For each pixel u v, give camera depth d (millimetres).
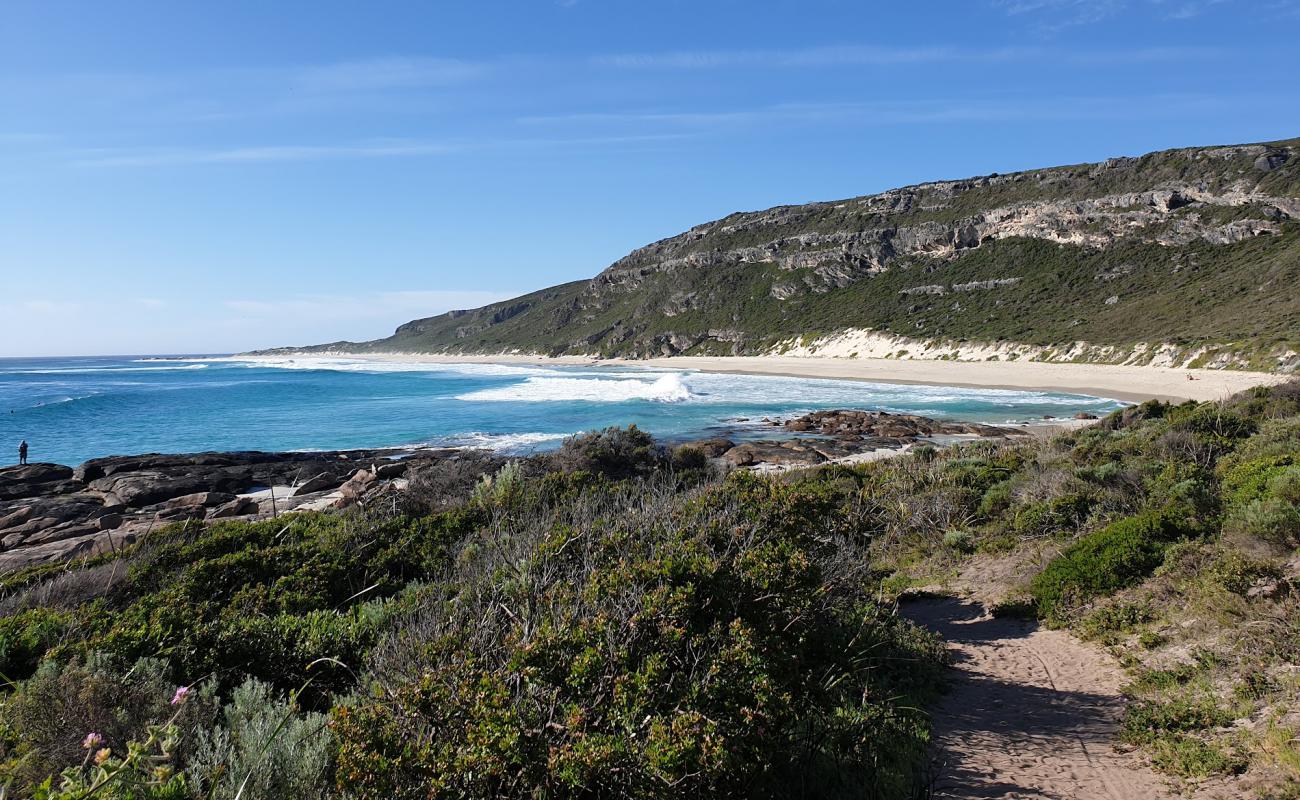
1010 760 4773
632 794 2930
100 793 2508
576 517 8391
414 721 3311
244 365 132250
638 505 8969
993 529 11531
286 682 5059
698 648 3916
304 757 3330
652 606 4047
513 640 3877
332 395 55719
